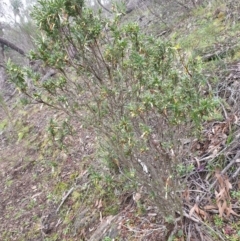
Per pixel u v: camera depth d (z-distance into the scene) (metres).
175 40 5.21
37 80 2.10
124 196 3.13
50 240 3.50
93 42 2.01
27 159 5.30
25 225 3.99
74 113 2.24
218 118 2.98
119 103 2.10
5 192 4.88
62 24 1.94
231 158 2.64
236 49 3.85
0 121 7.16
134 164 2.22
